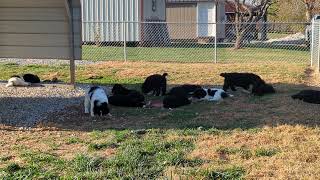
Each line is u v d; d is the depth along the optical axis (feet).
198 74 54.95
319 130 28.81
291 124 30.60
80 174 21.34
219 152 24.82
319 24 57.36
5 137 28.09
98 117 33.65
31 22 46.68
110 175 21.22
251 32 117.80
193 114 34.27
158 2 114.83
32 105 37.86
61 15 45.96
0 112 35.12
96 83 49.44
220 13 129.29
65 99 40.63
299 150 24.81
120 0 99.30
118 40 98.94
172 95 38.58
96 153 24.77
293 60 73.26
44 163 23.04
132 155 23.95
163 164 22.81
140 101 37.14
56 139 27.73
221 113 34.58
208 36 122.62
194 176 21.08
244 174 21.42
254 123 31.27
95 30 98.99
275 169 22.07
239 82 42.70
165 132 29.04
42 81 49.96
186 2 124.47
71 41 45.52
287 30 147.64
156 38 106.11
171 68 59.72
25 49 48.24
